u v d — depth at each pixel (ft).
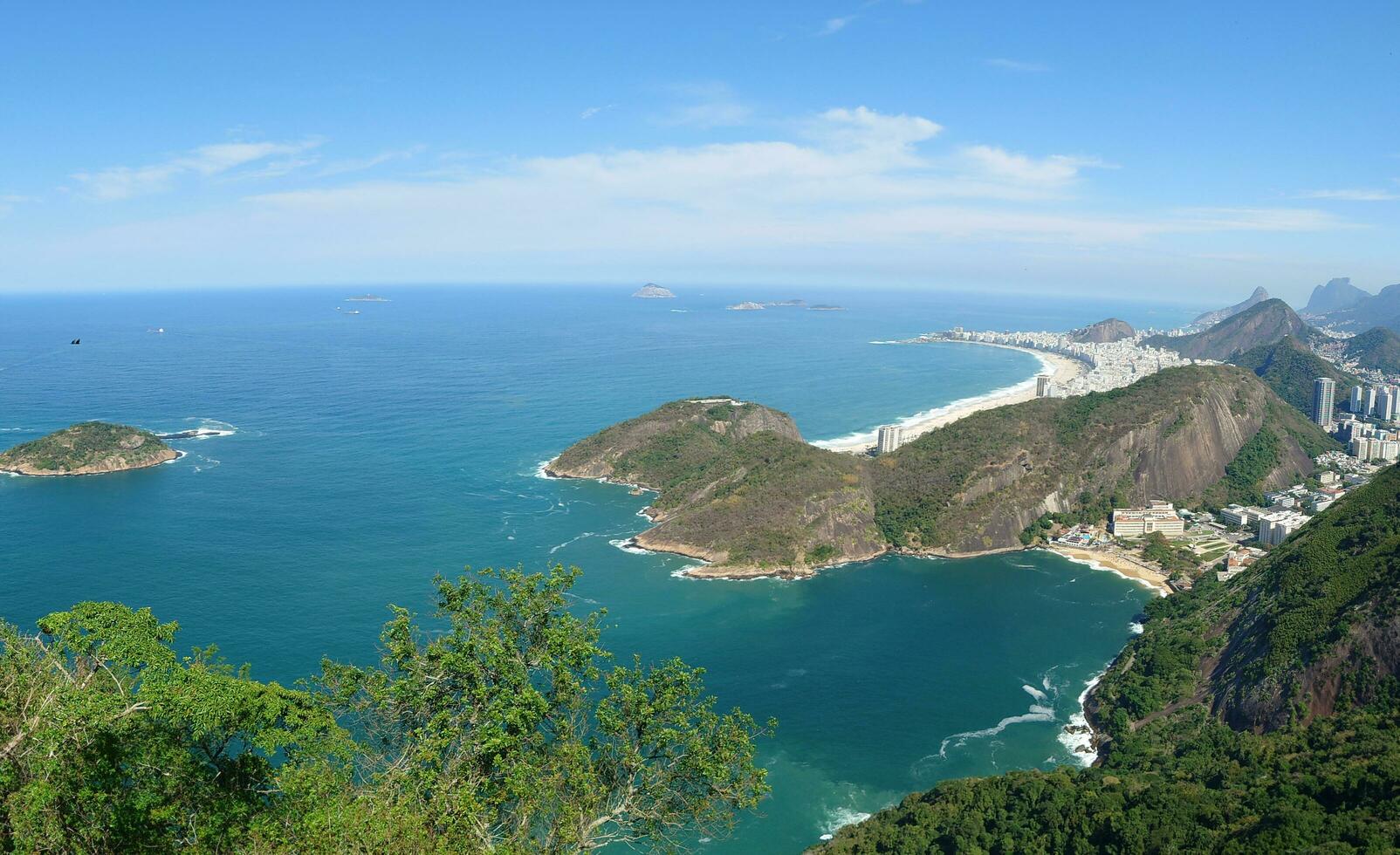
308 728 112.37
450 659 109.19
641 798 112.27
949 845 224.12
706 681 335.67
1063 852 209.56
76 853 91.66
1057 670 352.90
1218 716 288.51
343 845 92.89
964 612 415.23
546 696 117.60
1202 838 193.67
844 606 419.13
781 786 270.67
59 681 106.32
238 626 350.64
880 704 321.32
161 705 105.50
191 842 98.68
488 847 99.25
